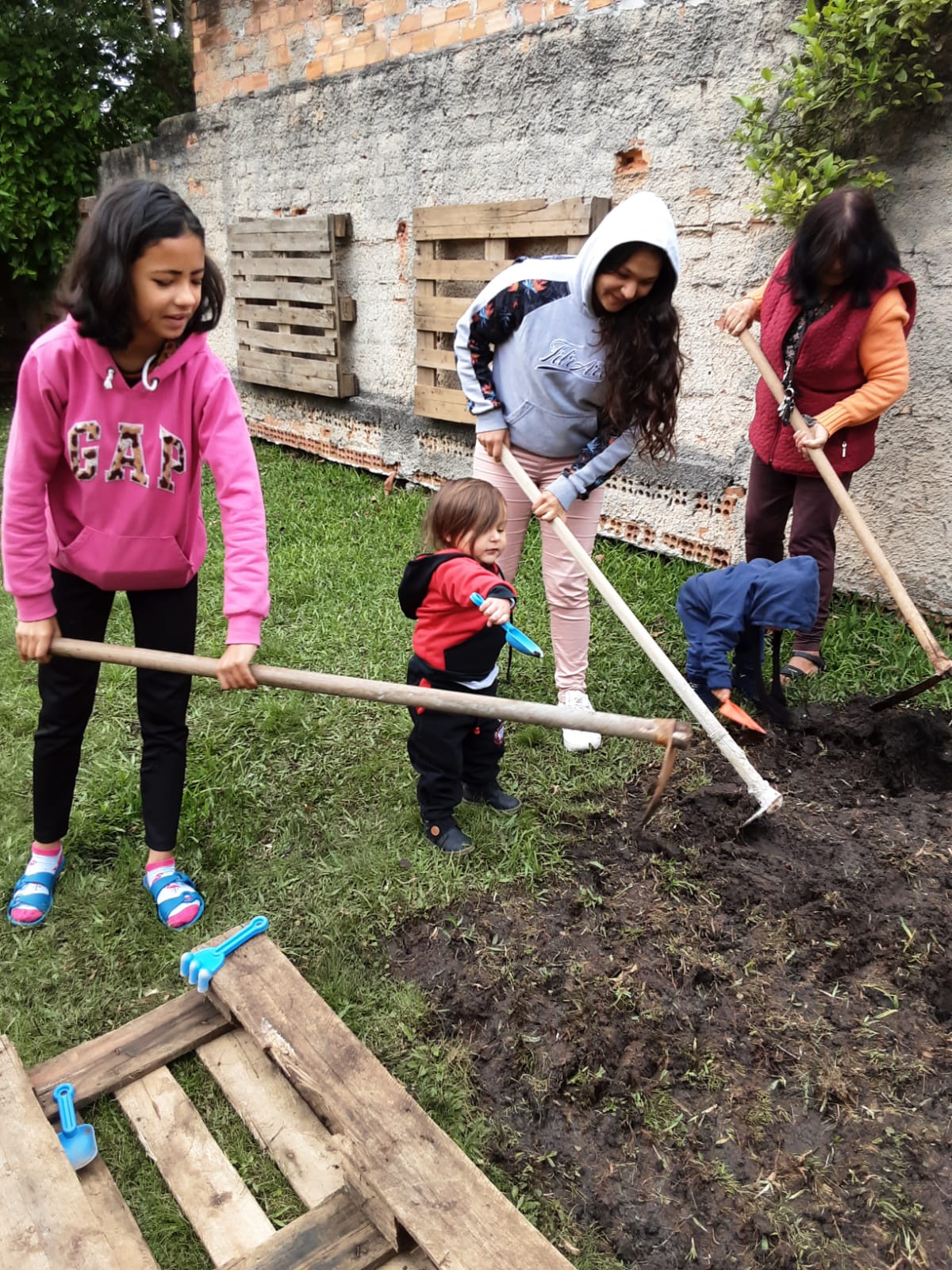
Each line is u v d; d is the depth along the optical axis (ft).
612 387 9.77
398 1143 6.08
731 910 8.66
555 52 16.16
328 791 10.61
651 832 9.62
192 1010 7.59
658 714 12.01
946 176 12.21
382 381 22.40
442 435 21.06
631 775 10.72
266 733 11.62
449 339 20.06
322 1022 7.01
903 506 13.69
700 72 14.17
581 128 16.15
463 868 9.29
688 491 16.26
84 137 35.99
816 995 7.79
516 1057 7.26
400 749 11.30
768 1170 6.45
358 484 22.63
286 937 8.54
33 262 36.83
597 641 13.92
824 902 8.53
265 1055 7.24
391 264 21.16
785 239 13.80
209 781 10.75
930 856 9.23
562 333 9.86
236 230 25.40
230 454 7.42
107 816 10.02
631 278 9.06
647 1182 6.40
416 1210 5.64
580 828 9.82
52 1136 6.11
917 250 12.70
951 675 11.03
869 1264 5.90
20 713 12.23
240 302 26.18
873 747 11.10
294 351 24.38
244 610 7.32
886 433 13.57
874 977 7.98
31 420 7.04
